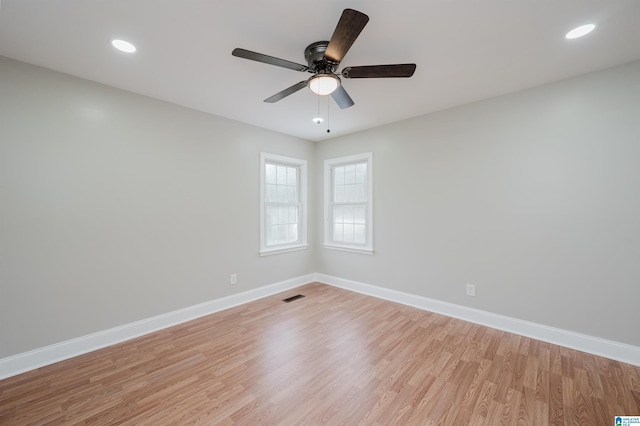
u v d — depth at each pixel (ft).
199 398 5.70
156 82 7.86
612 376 6.33
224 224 10.87
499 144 8.83
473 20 5.24
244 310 10.66
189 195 9.83
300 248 14.02
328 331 8.79
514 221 8.59
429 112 10.32
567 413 5.24
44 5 4.80
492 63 6.84
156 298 9.02
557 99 7.82
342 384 6.14
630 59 6.69
